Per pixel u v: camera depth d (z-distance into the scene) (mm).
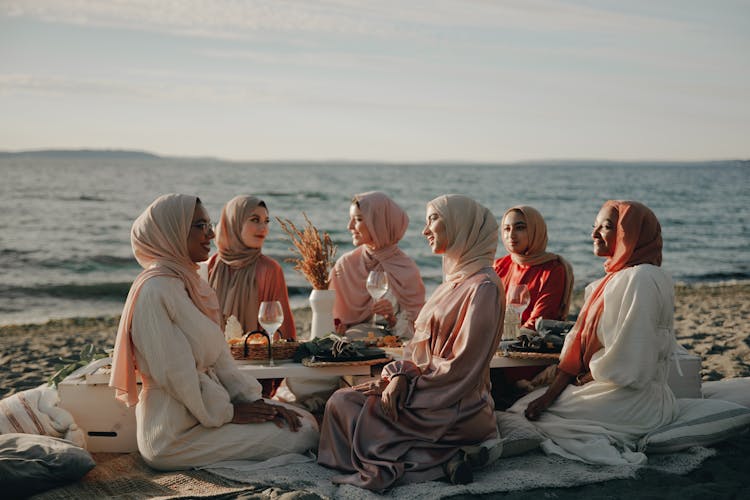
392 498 3350
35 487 3443
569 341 4148
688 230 28156
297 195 46750
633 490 3395
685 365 4418
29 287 14773
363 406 3781
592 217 34188
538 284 4984
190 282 3947
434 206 3979
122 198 40188
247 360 4262
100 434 4133
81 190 46312
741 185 44031
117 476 3713
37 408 3977
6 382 6141
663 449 3869
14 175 64625
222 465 3752
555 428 4000
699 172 88500
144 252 3930
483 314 3740
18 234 24344
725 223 31000
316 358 4137
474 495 3396
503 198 47688
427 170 111938
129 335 3777
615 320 3934
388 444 3660
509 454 3930
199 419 3750
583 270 17547
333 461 3764
